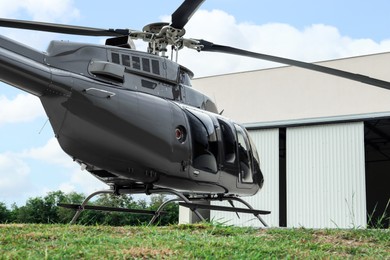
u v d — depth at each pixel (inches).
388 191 989.2
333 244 186.2
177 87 294.0
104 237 178.7
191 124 285.7
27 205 820.0
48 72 233.6
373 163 1018.1
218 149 301.3
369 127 768.9
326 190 673.0
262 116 804.6
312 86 772.6
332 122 681.6
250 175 331.6
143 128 260.2
